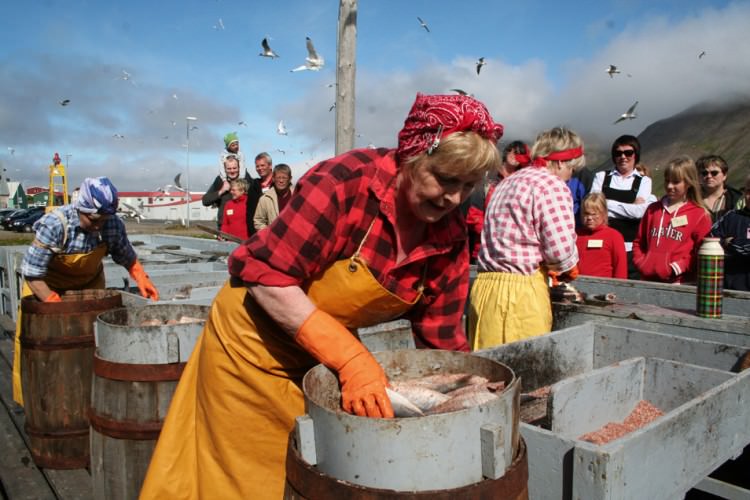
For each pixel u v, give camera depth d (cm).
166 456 188
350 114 435
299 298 146
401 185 148
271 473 171
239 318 165
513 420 129
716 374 213
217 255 671
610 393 217
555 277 324
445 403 139
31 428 311
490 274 299
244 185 740
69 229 330
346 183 147
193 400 190
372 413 129
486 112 134
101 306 311
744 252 401
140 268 385
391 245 154
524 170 297
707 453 175
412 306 172
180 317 289
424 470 113
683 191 415
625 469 139
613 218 520
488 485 116
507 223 291
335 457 120
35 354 303
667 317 298
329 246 148
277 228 146
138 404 230
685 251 410
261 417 168
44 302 301
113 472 236
